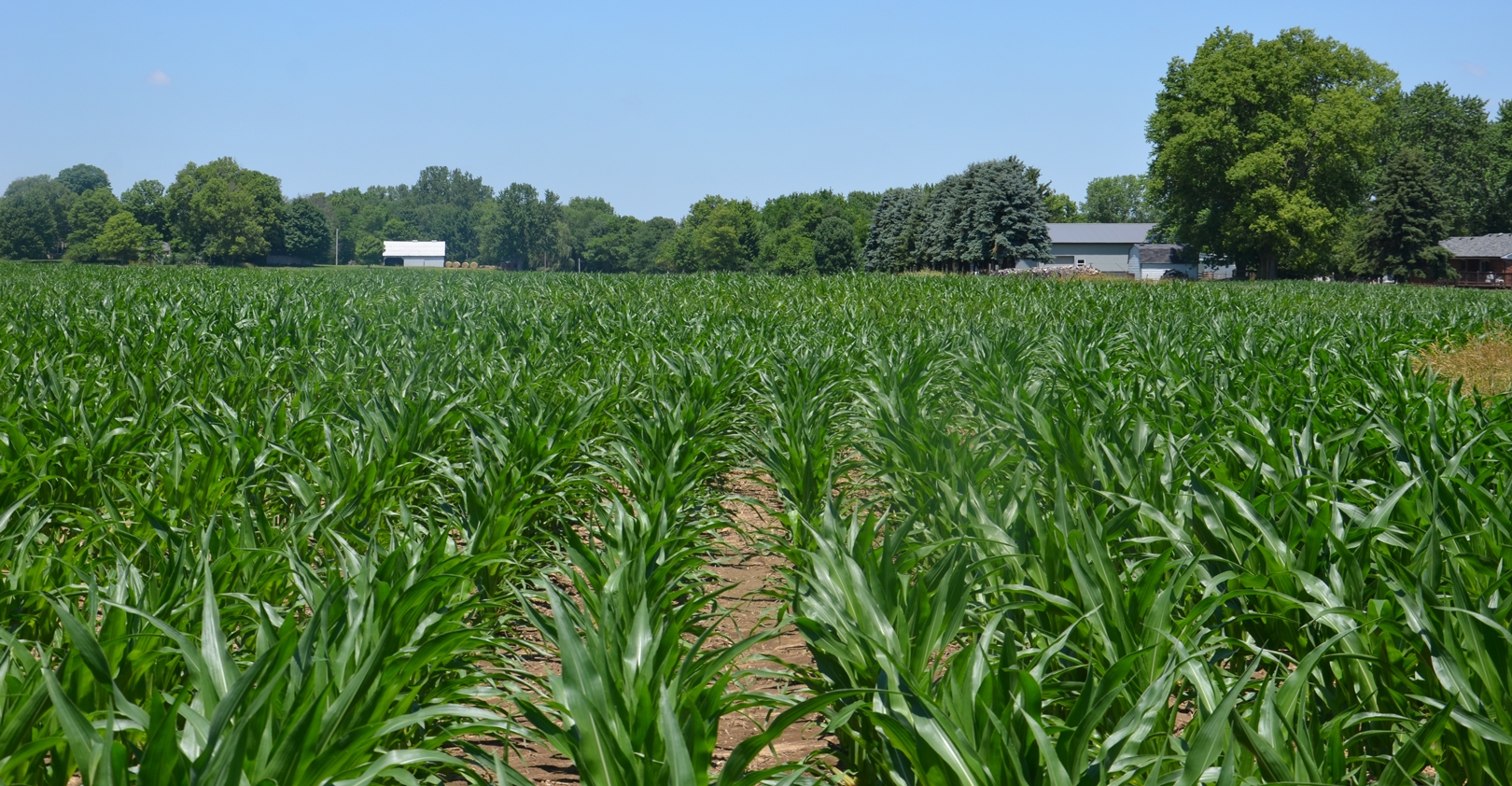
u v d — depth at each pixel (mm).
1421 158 88438
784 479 7172
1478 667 3355
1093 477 6102
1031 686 2941
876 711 3076
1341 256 92438
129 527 5262
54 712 2953
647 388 10688
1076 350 12414
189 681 3451
